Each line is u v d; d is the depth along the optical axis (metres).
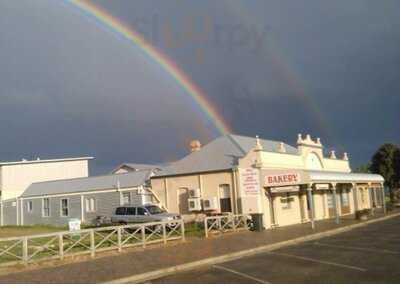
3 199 57.81
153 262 18.59
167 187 38.88
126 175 44.38
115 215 34.06
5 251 19.08
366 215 41.75
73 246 21.61
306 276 14.36
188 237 27.61
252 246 22.91
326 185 41.97
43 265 18.56
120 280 15.18
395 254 18.53
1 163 60.53
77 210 46.00
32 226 46.38
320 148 45.44
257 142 34.88
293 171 33.34
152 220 31.78
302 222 38.81
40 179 63.34
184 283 14.44
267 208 34.88
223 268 17.17
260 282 13.80
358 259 17.56
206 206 35.41
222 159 37.44
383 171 73.69
